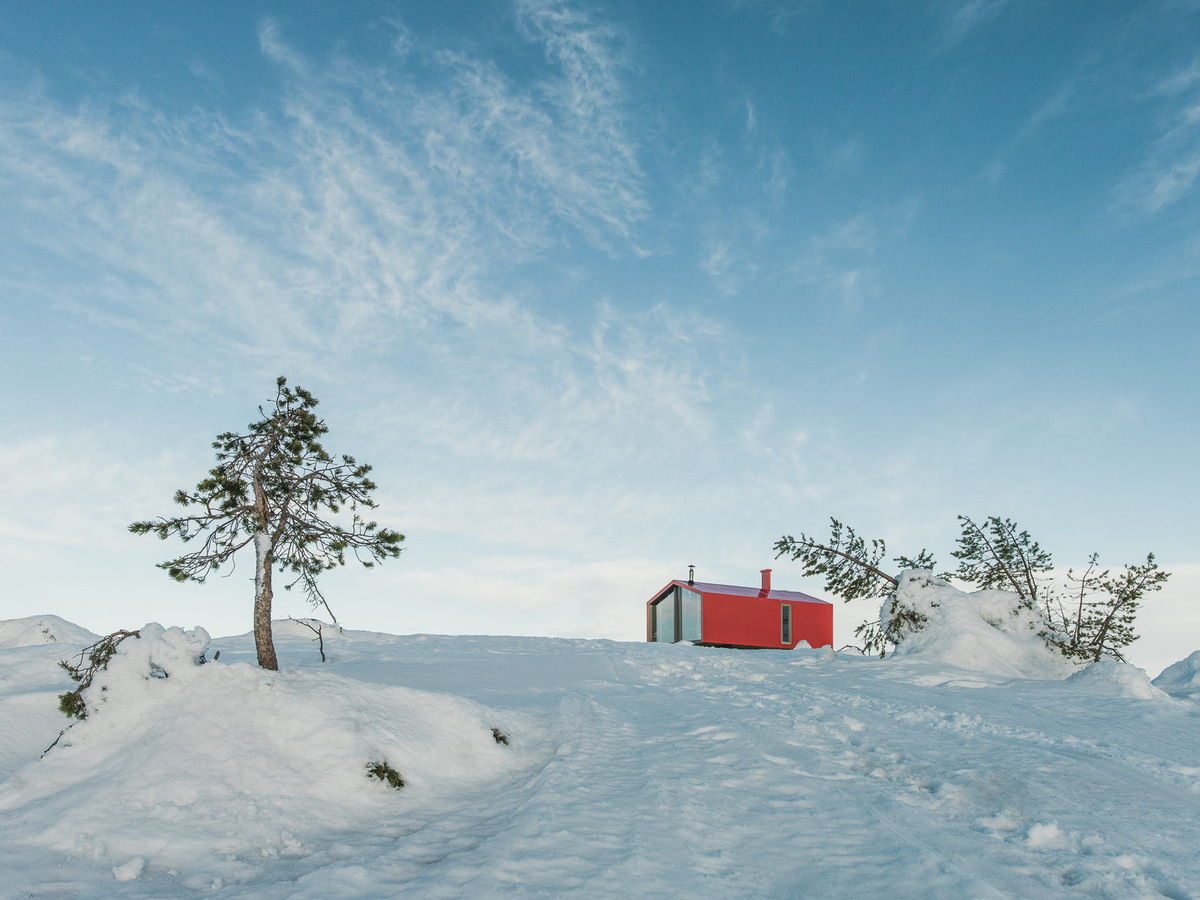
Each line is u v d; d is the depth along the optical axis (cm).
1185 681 1550
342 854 652
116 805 712
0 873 598
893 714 1188
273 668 1101
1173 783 798
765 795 741
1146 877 542
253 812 720
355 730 877
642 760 888
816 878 539
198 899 555
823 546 2444
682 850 596
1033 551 2378
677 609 3956
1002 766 837
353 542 1235
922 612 2003
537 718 1136
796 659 2117
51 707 1088
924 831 626
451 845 646
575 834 629
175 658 934
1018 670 1797
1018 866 559
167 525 1105
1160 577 2200
